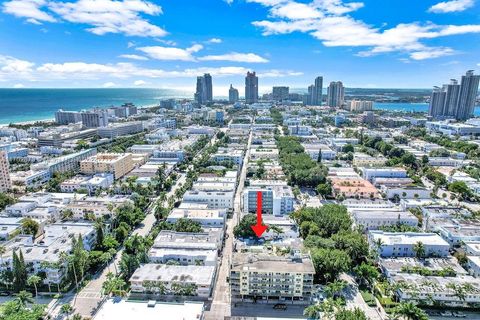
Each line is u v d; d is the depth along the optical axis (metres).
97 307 189.38
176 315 168.50
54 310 187.12
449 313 186.38
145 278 199.62
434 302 189.88
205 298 196.12
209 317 184.62
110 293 199.50
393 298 196.88
